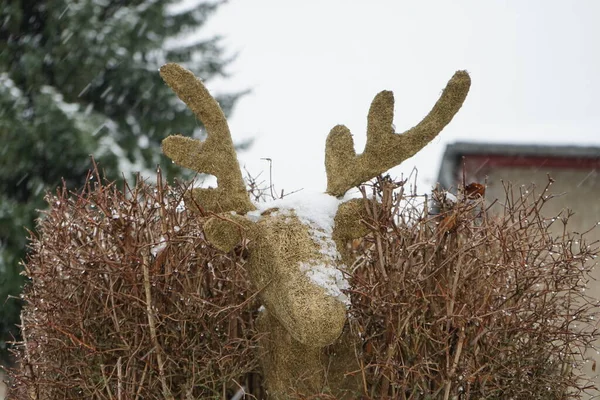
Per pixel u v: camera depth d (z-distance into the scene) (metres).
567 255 2.75
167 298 2.61
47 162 8.29
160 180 2.64
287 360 2.50
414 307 2.45
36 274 2.77
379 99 2.48
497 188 6.25
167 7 10.13
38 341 2.81
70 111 8.18
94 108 9.57
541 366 2.72
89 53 9.08
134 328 2.57
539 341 2.69
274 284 2.26
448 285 2.50
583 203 6.21
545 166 6.30
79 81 9.22
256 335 2.58
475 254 2.61
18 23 9.20
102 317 2.63
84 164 8.07
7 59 9.27
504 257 2.62
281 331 2.52
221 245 2.33
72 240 2.76
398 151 2.44
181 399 2.60
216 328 2.69
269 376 2.57
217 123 2.47
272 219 2.35
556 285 2.72
